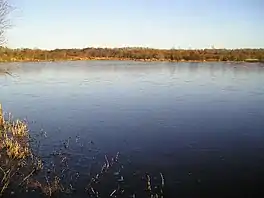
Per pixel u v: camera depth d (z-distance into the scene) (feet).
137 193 31.14
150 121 57.11
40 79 125.80
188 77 128.77
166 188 32.17
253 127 52.80
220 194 31.22
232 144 44.70
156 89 96.43
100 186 32.32
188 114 62.18
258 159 39.27
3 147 41.83
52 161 38.50
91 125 54.75
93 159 39.27
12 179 32.91
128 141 46.14
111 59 284.82
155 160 39.06
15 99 80.48
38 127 53.57
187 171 36.04
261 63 212.02
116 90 95.50
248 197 30.71
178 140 46.52
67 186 32.07
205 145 44.32
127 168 36.70
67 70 166.61
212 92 89.15
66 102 75.92
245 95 83.56
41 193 30.40
